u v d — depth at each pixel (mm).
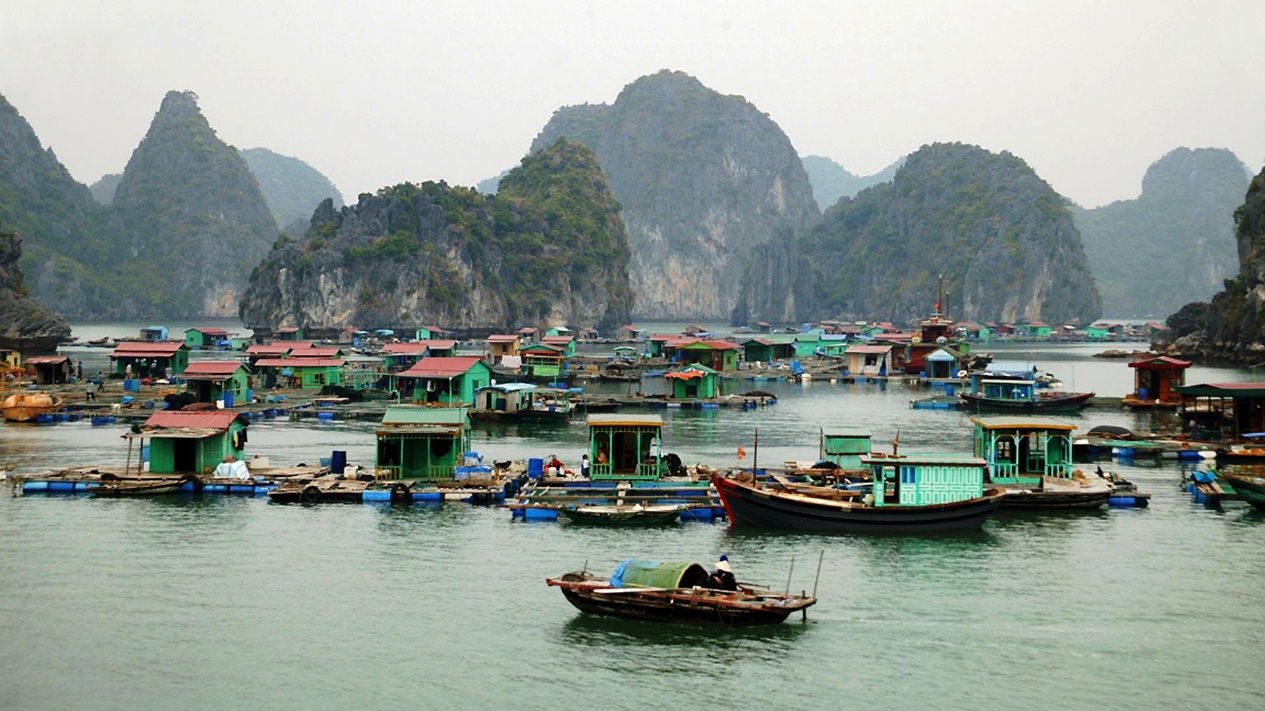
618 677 37875
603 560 50625
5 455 79938
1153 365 117562
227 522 57875
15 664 39094
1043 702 36188
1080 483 64062
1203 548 53469
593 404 114750
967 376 151750
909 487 56219
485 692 36844
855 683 37469
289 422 103375
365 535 55156
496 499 62781
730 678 37812
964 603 45031
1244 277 199750
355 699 36406
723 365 170625
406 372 109062
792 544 53625
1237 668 38875
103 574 48875
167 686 37406
